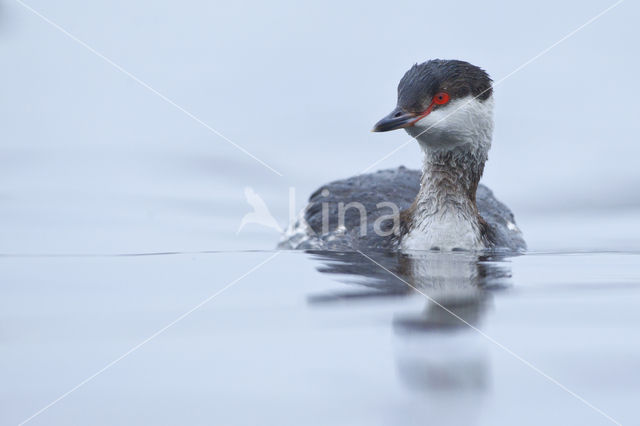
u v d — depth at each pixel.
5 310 5.99
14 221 12.53
